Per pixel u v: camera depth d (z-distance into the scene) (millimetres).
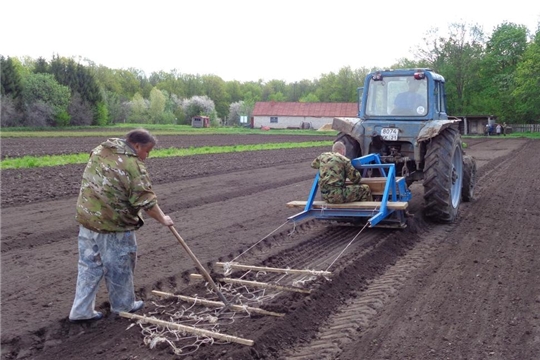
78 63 62156
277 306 4965
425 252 7094
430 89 8891
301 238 7879
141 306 5117
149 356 4113
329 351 4195
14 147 26250
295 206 7875
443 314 4895
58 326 4684
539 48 48906
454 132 8938
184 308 5098
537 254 6863
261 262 6520
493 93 57781
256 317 4789
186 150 24984
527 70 48938
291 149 28406
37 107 53094
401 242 7492
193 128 67750
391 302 5230
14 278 5922
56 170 15688
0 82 51219
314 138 43094
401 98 9094
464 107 58844
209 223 8836
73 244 7426
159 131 54094
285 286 5551
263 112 79250
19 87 52812
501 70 60125
